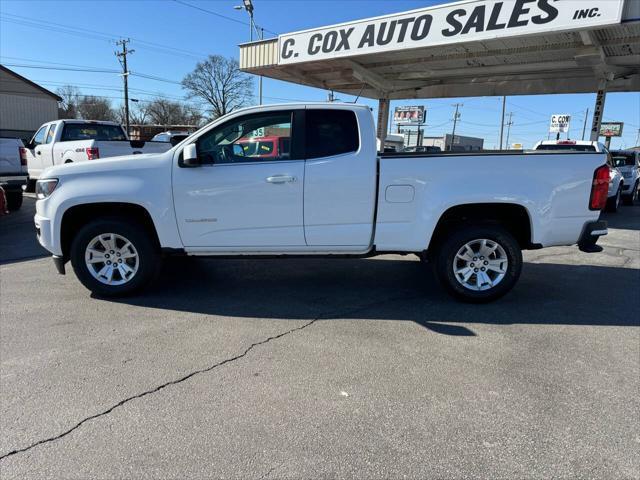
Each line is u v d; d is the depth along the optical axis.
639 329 4.28
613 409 2.96
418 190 4.62
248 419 2.82
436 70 14.72
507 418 2.85
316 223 4.70
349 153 4.63
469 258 4.81
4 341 3.87
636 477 2.36
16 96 41.41
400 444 2.60
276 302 4.93
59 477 2.33
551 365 3.54
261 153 4.80
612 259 7.25
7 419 2.80
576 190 4.65
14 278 5.73
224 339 3.96
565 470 2.41
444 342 3.94
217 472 2.37
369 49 11.65
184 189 4.66
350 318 4.48
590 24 8.70
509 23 9.54
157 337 3.99
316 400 3.03
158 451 2.53
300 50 13.10
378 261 6.79
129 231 4.78
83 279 4.86
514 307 4.83
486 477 2.36
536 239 4.69
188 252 4.82
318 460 2.46
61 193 4.71
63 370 3.39
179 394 3.09
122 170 4.70
